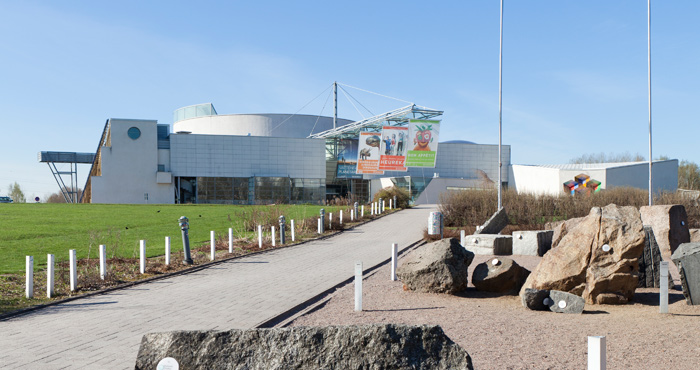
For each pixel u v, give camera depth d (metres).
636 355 6.39
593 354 4.24
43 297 10.47
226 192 67.62
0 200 75.19
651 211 19.67
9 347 6.97
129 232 23.97
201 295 10.91
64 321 8.54
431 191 65.69
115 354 6.64
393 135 65.12
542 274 10.23
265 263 16.22
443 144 77.25
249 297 10.64
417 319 8.59
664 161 57.62
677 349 6.64
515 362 6.10
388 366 3.85
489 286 11.26
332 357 3.90
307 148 70.56
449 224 32.28
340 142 74.12
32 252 16.67
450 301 10.27
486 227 22.53
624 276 9.80
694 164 81.75
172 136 65.75
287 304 9.87
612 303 9.88
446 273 11.03
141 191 63.78
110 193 62.78
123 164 63.28
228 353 3.95
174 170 65.69
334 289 11.87
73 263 11.15
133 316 8.90
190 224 28.44
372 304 10.00
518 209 31.70
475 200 33.00
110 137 63.25
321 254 18.59
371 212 39.41
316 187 70.88
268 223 26.83
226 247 19.59
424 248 11.69
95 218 30.53
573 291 10.02
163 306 9.75
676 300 10.20
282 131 79.19
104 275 12.35
